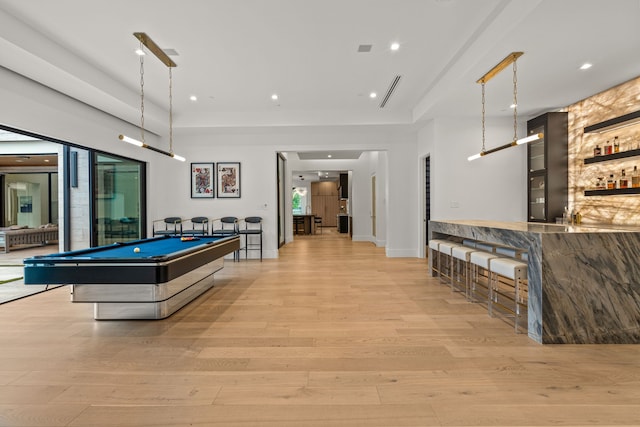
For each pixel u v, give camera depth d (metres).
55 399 1.90
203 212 7.37
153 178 7.18
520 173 6.13
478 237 3.70
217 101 5.86
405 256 7.36
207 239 4.76
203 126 6.51
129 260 2.80
